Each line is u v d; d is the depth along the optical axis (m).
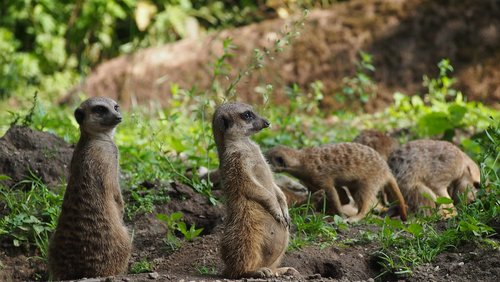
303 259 8.72
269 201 8.23
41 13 22.95
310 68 20.28
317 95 18.22
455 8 20.48
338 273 8.59
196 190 10.71
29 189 10.52
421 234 8.78
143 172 11.53
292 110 15.78
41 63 22.94
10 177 10.48
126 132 15.43
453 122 14.31
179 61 21.14
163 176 11.41
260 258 8.23
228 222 8.27
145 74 21.08
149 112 19.47
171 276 7.90
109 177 8.34
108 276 8.08
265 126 8.64
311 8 23.22
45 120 12.31
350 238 9.23
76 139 12.91
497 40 19.97
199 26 24.09
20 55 22.42
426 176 11.02
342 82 19.98
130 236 9.38
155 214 10.17
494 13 20.28
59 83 22.16
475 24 20.22
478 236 8.52
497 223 8.84
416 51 20.23
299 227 9.30
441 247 8.55
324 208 9.98
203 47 21.44
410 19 20.64
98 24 23.39
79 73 23.33
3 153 10.70
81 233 8.16
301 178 10.96
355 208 11.39
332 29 20.81
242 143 8.53
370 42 20.48
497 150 10.24
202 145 14.28
